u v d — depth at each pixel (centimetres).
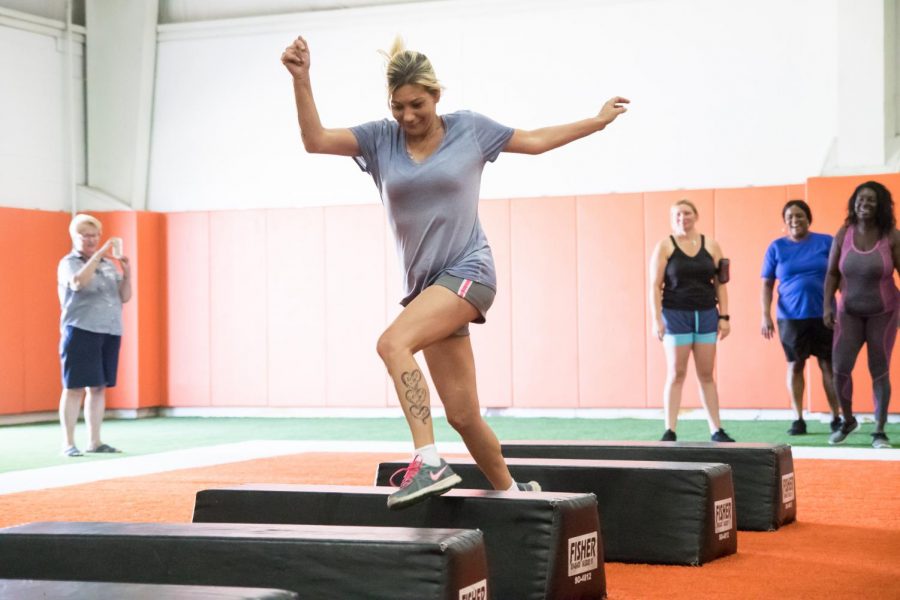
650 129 1108
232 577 287
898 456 724
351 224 1198
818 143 1059
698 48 1094
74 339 832
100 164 1263
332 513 354
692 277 725
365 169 358
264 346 1224
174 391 1253
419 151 346
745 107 1080
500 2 1150
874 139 1002
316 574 279
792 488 494
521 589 323
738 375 1065
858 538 453
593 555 344
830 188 999
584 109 1127
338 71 1209
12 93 1186
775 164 1071
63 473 720
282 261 1219
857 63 1004
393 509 320
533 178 1145
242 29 1238
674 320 728
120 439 978
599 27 1123
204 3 1260
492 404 1145
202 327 1246
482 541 288
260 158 1238
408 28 1184
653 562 408
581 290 1117
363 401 1192
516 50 1148
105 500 581
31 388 1183
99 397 854
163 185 1268
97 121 1265
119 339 858
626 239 1103
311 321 1210
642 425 1022
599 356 1112
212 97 1251
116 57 1259
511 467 433
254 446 897
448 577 270
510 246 1140
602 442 516
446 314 333
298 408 1215
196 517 376
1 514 537
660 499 408
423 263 343
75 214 1245
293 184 1227
